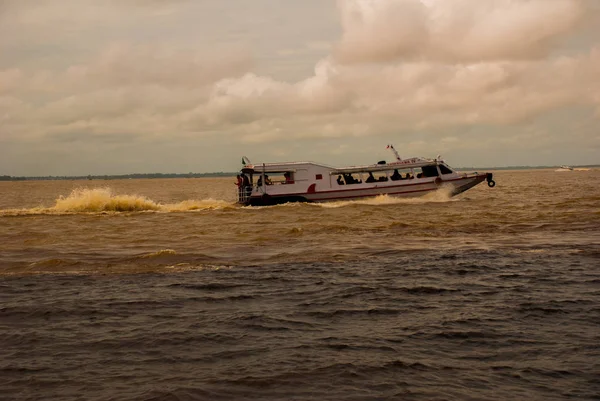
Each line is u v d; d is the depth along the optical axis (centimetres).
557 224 2798
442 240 2308
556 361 905
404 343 1005
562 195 5616
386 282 1509
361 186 4219
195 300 1334
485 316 1167
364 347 985
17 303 1313
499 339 1019
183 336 1056
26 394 801
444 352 955
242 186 4284
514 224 2836
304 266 1764
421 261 1812
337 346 991
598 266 1675
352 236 2488
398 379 841
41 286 1499
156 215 3778
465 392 794
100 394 796
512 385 816
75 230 2920
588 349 956
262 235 2589
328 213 3612
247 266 1775
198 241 2414
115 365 910
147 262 1862
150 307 1273
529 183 10250
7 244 2378
